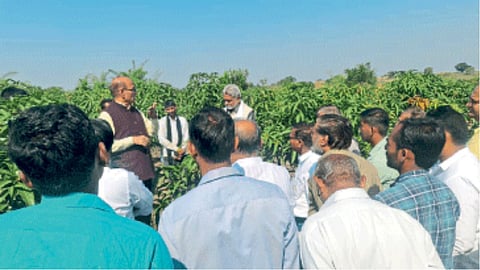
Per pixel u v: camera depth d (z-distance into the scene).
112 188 2.94
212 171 2.29
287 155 7.48
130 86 5.43
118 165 5.23
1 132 4.29
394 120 9.88
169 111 8.59
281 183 3.56
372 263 2.08
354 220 2.16
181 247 2.15
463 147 3.12
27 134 1.46
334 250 2.11
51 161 1.44
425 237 2.19
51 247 1.38
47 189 1.48
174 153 8.50
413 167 2.73
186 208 2.18
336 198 2.29
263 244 2.20
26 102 6.20
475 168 2.95
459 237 2.83
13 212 1.49
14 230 1.42
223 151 2.28
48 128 1.46
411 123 2.75
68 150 1.46
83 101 12.58
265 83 13.67
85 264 1.37
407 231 2.16
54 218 1.44
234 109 7.71
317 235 2.17
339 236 2.12
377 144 4.28
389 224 2.15
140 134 5.50
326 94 10.11
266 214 2.22
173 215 2.19
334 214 2.20
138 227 1.49
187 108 13.70
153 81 14.91
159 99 14.27
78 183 1.50
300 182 3.87
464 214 2.82
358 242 2.10
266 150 7.49
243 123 3.45
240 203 2.19
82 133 1.51
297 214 3.89
